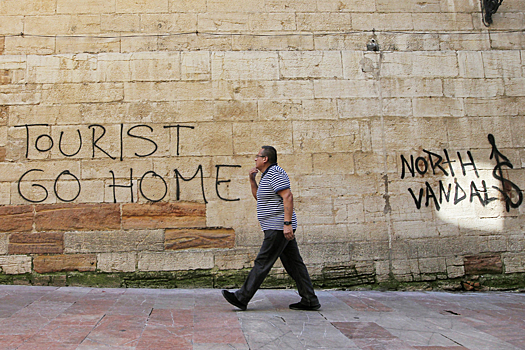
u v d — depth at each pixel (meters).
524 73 5.75
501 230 5.45
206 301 4.44
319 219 5.30
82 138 5.22
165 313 3.93
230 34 5.53
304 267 4.21
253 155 5.32
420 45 5.72
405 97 5.59
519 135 5.63
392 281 5.28
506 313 4.29
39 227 5.06
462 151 5.55
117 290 4.85
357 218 5.34
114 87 5.33
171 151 5.26
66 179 5.14
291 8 5.66
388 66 5.64
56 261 5.03
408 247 5.34
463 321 3.97
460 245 5.40
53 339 3.16
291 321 3.76
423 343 3.31
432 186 5.46
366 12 5.75
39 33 5.38
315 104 5.48
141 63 5.39
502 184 5.53
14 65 5.30
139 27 5.46
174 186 5.21
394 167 5.45
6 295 4.47
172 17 5.50
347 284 5.25
